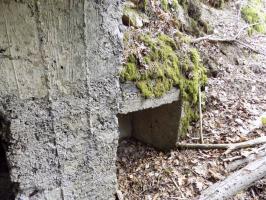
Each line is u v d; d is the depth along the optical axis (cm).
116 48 115
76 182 123
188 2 221
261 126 192
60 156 116
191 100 173
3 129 105
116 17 112
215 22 262
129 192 153
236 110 202
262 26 299
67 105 111
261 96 220
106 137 124
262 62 258
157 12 178
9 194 136
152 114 175
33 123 107
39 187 116
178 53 168
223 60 239
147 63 150
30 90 103
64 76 107
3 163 139
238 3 296
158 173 162
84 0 103
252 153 165
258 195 149
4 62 96
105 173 129
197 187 150
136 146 186
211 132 184
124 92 141
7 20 93
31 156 111
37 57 100
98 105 118
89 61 111
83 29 106
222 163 163
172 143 174
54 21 99
